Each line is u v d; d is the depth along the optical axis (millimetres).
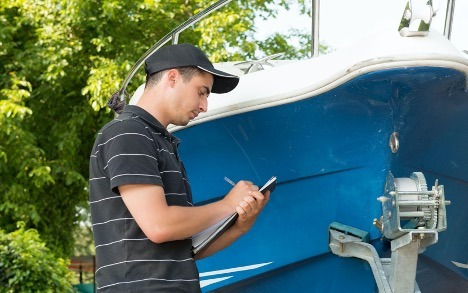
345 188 3133
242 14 9125
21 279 6891
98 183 2518
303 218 3240
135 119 2535
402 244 2850
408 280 2871
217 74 2668
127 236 2465
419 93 2846
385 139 2969
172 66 2648
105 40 9383
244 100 3125
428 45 2684
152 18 9750
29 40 9852
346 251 3088
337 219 3184
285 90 3004
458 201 3365
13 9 10008
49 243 10016
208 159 3396
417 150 3064
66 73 9797
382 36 2752
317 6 3326
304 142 3121
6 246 7031
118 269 2459
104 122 9734
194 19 3756
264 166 3268
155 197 2430
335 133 3035
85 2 9281
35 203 9805
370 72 2723
